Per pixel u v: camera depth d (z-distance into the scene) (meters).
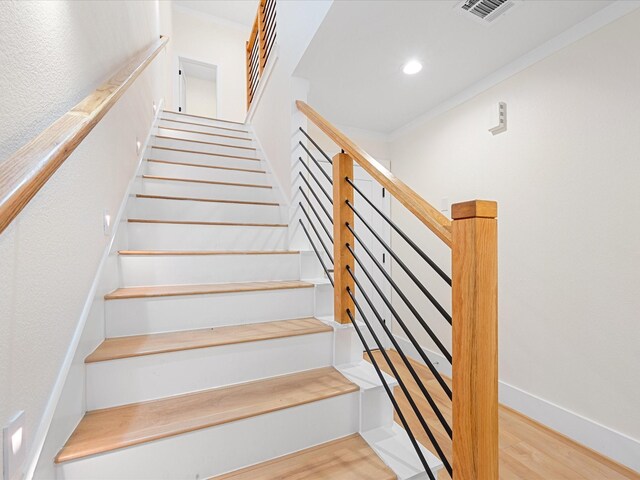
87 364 1.07
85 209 1.12
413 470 1.05
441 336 2.74
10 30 0.69
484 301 0.70
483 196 2.32
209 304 1.47
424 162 2.90
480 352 0.69
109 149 1.44
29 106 0.77
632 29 1.53
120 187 1.64
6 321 0.65
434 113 2.74
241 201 2.32
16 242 0.69
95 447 0.89
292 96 2.22
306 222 2.21
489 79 2.23
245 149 3.18
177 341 1.27
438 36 1.81
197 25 4.90
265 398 1.17
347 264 1.48
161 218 2.05
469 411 0.70
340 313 1.48
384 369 2.77
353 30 1.75
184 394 1.20
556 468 1.52
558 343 1.84
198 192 2.34
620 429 1.57
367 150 3.25
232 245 2.02
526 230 2.02
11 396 0.66
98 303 1.23
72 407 0.96
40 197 0.80
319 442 1.19
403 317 3.18
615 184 1.59
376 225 3.33
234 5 4.80
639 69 1.50
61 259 0.92
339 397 1.22
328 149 3.23
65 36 0.96
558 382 1.83
